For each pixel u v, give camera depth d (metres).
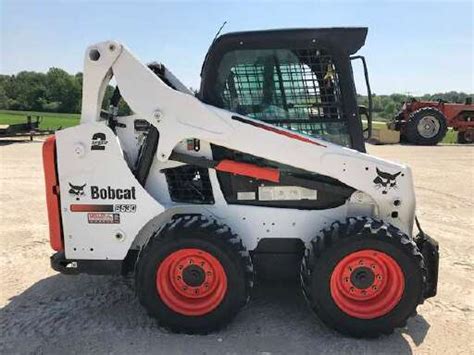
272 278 4.29
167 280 3.94
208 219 3.96
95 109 4.07
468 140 21.36
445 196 9.44
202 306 3.93
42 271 5.35
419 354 3.70
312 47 4.05
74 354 3.65
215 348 3.74
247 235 4.20
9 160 13.58
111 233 4.12
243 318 4.21
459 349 3.79
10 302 4.56
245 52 4.09
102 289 4.85
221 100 4.15
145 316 4.27
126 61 3.98
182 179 4.24
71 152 4.04
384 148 18.67
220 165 4.08
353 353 3.69
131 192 4.06
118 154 4.03
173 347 3.75
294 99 4.14
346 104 4.11
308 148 3.99
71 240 4.15
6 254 5.89
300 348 3.75
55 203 4.16
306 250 3.95
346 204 4.15
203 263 3.90
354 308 3.88
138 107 4.02
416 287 3.82
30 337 3.91
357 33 4.01
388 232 3.79
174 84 4.78
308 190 4.16
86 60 3.99
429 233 6.93
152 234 4.03
